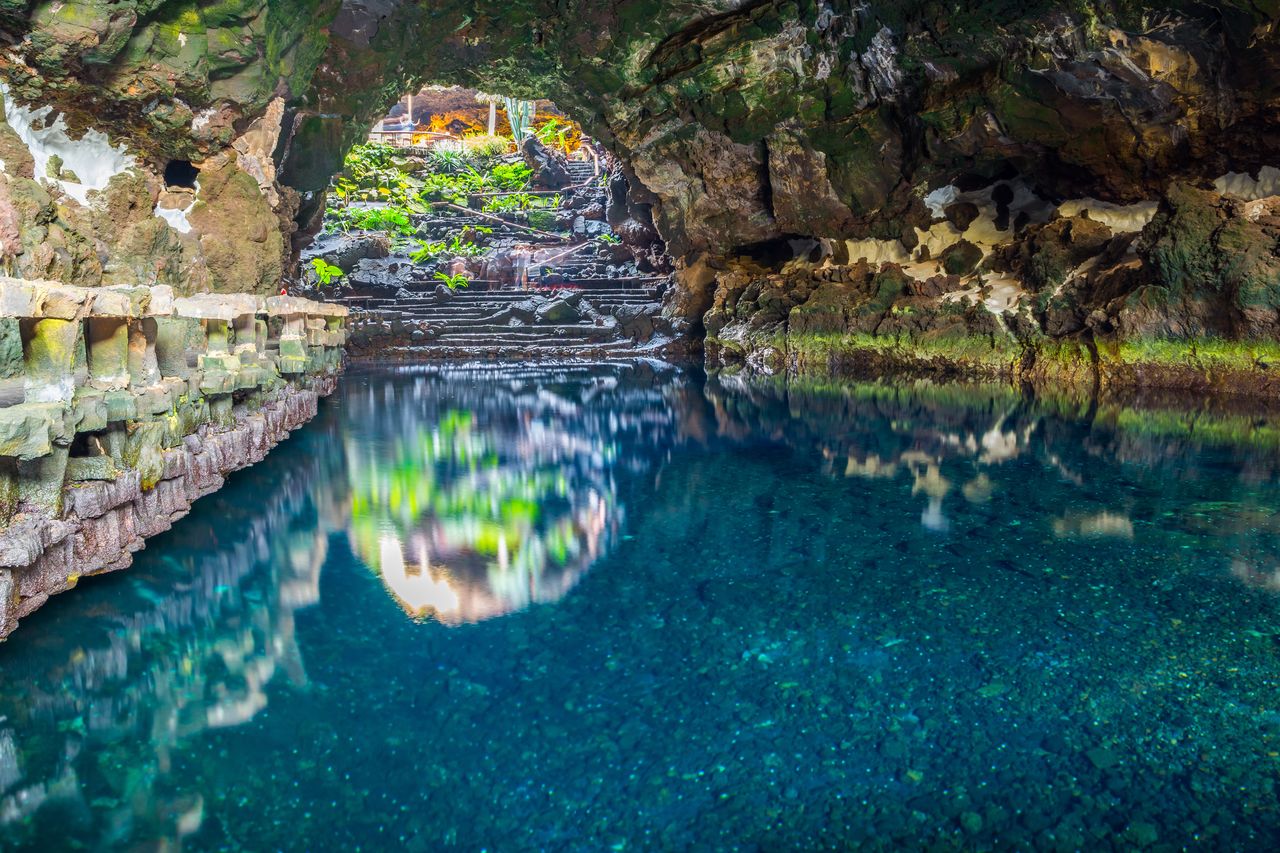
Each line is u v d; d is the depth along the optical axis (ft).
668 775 7.62
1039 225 40.78
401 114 96.22
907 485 18.80
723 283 55.36
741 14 36.63
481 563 13.60
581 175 83.51
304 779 7.59
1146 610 11.23
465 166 82.38
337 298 63.05
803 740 8.16
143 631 10.69
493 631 10.82
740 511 16.74
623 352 59.77
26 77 17.42
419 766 7.79
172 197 24.11
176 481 14.90
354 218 71.46
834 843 6.68
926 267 44.96
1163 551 13.69
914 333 42.45
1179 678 9.31
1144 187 37.27
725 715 8.66
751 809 7.11
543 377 46.24
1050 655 9.92
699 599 11.92
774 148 45.27
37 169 19.01
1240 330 30.66
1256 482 18.48
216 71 21.77
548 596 12.05
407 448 23.95
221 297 18.69
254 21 21.65
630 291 66.85
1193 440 23.54
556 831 6.87
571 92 43.21
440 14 34.04
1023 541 14.37
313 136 36.70
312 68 28.09
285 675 9.55
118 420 11.81
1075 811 7.06
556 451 23.59
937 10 33.63
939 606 11.48
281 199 36.60
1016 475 19.57
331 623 11.11
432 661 9.96
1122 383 33.96
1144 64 30.89
